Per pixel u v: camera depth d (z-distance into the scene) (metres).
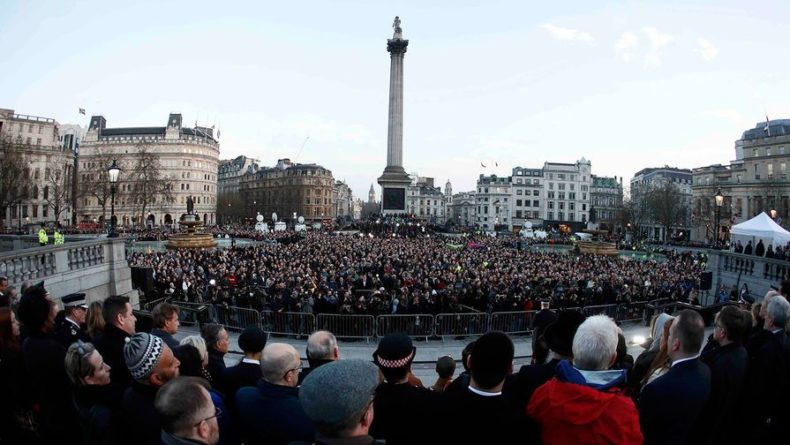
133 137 155.50
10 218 98.69
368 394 3.18
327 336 5.62
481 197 172.25
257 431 4.46
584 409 3.47
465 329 18.45
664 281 30.05
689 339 4.31
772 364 5.60
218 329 6.79
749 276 23.05
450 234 92.06
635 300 23.38
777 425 5.63
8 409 5.65
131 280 21.30
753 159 94.94
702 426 4.97
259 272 27.22
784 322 5.90
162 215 148.38
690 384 4.20
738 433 5.59
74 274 16.55
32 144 107.88
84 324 7.71
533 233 86.19
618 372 3.86
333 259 34.94
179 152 153.50
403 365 4.78
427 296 20.92
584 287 26.25
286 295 20.45
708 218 103.00
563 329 4.79
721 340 5.29
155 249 55.81
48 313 5.85
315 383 3.17
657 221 111.81
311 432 4.41
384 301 20.42
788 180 87.88
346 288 23.33
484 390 4.05
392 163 92.56
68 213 114.88
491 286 23.94
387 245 50.41
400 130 92.50
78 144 164.38
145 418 4.28
